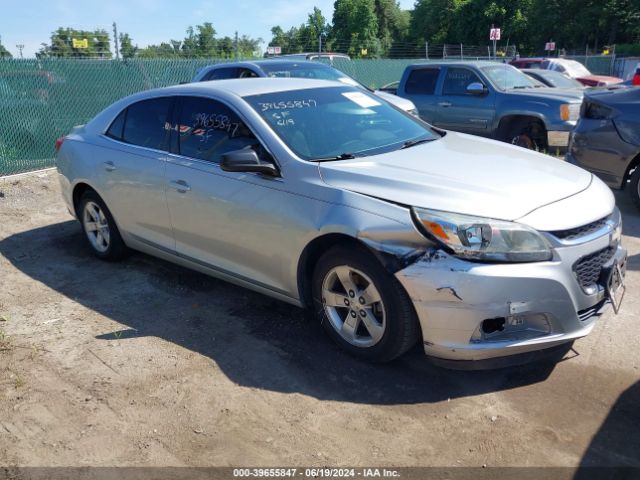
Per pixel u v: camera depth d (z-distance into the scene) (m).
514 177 3.57
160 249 4.78
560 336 3.20
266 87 4.45
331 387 3.38
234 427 3.07
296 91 4.46
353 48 48.00
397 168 3.64
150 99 4.83
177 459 2.86
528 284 3.05
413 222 3.16
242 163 3.69
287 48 41.00
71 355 3.81
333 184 3.53
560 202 3.33
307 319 4.18
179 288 4.81
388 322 3.33
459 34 60.19
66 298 4.72
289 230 3.67
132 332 4.10
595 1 47.72
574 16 49.28
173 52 21.59
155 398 3.33
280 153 3.81
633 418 3.00
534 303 3.09
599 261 3.37
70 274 5.23
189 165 4.32
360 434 2.98
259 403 3.26
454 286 3.04
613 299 3.42
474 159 3.89
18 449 2.96
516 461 2.75
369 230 3.27
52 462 2.86
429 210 3.18
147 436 3.02
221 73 10.00
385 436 2.96
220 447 2.93
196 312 4.37
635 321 3.97
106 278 5.09
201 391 3.38
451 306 3.08
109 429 3.08
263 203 3.81
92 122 5.41
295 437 2.98
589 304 3.30
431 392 3.30
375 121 4.48
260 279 4.04
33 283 5.06
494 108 9.71
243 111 4.10
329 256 3.52
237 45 17.62
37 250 5.90
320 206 3.52
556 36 51.31
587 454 2.77
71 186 5.45
